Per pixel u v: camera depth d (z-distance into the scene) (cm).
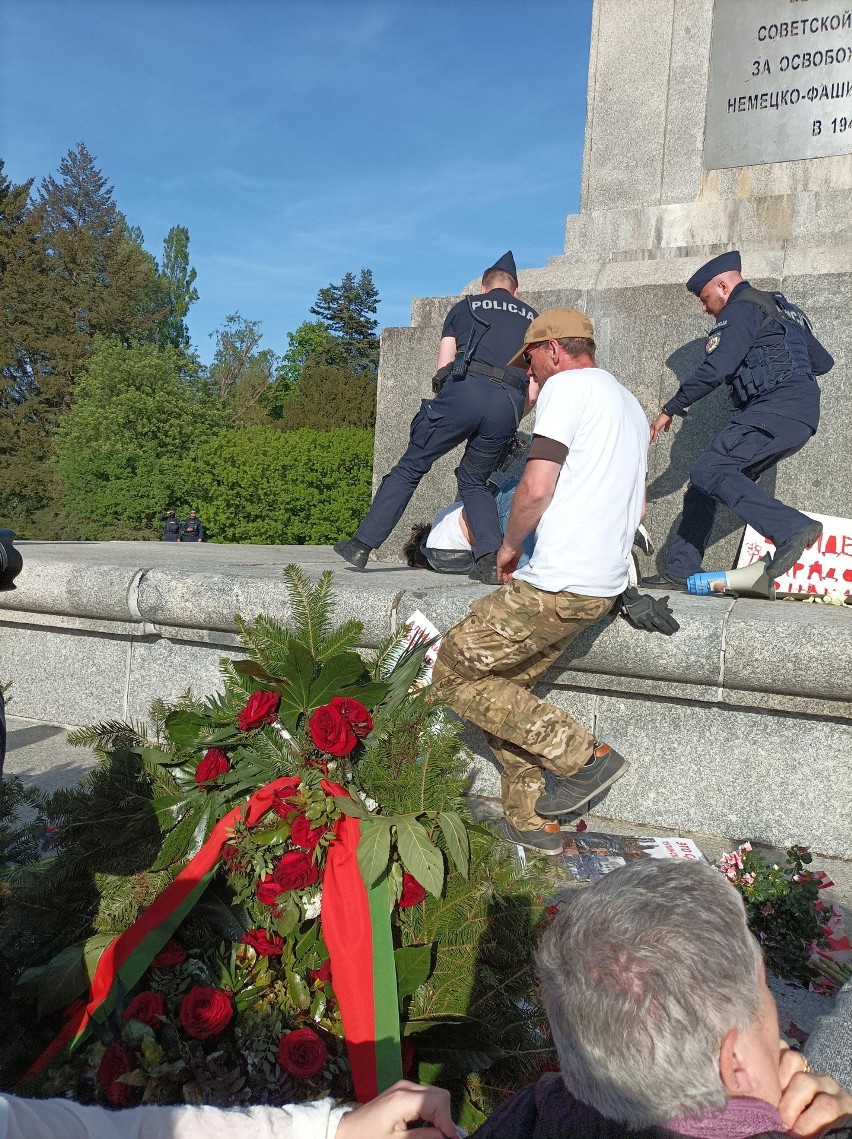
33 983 192
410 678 241
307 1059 175
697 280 486
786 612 362
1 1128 116
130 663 469
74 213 5250
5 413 4353
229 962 196
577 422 306
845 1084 140
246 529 2092
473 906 204
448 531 485
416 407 714
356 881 194
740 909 108
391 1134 133
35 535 3161
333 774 216
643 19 725
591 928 106
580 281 673
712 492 460
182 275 6538
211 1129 132
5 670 506
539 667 336
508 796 334
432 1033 192
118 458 3036
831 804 342
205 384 5550
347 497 2066
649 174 725
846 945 269
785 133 678
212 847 201
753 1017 102
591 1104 104
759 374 455
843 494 577
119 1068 171
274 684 225
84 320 4803
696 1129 99
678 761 363
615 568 308
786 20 671
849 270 606
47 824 246
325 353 5994
